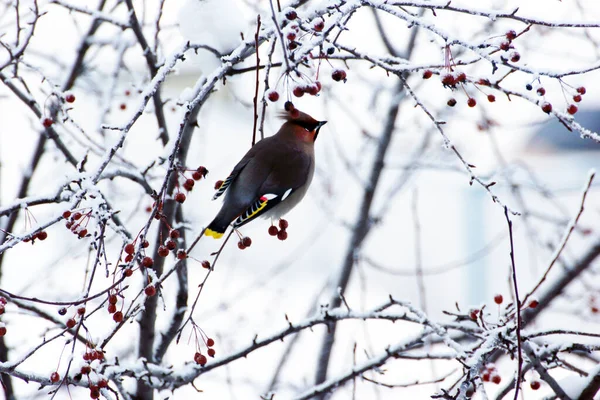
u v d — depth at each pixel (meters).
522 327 6.83
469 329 7.84
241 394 14.53
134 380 8.59
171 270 5.77
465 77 5.96
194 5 7.68
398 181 13.39
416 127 13.90
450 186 20.27
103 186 11.84
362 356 15.05
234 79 7.86
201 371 8.09
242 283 21.06
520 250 18.59
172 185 8.03
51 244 18.12
